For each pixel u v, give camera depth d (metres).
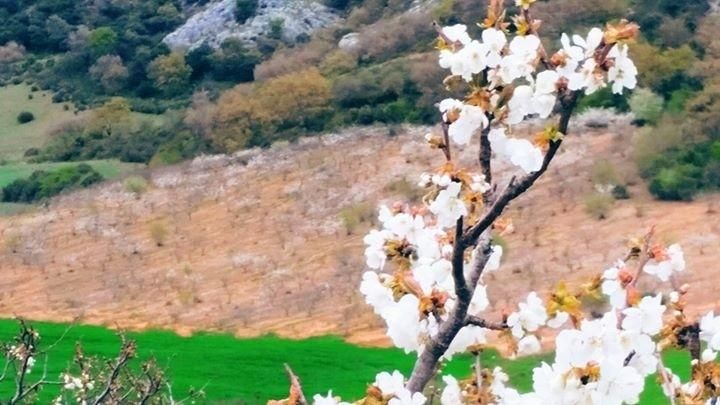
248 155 61.62
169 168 62.84
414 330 4.53
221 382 29.11
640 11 60.47
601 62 4.25
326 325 35.25
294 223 49.00
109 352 33.25
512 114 4.43
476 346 5.05
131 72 87.06
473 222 4.45
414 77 63.31
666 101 52.16
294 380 4.32
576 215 42.16
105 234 51.97
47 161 73.94
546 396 4.04
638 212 41.28
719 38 56.59
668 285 29.73
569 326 5.06
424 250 4.69
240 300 39.91
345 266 41.88
